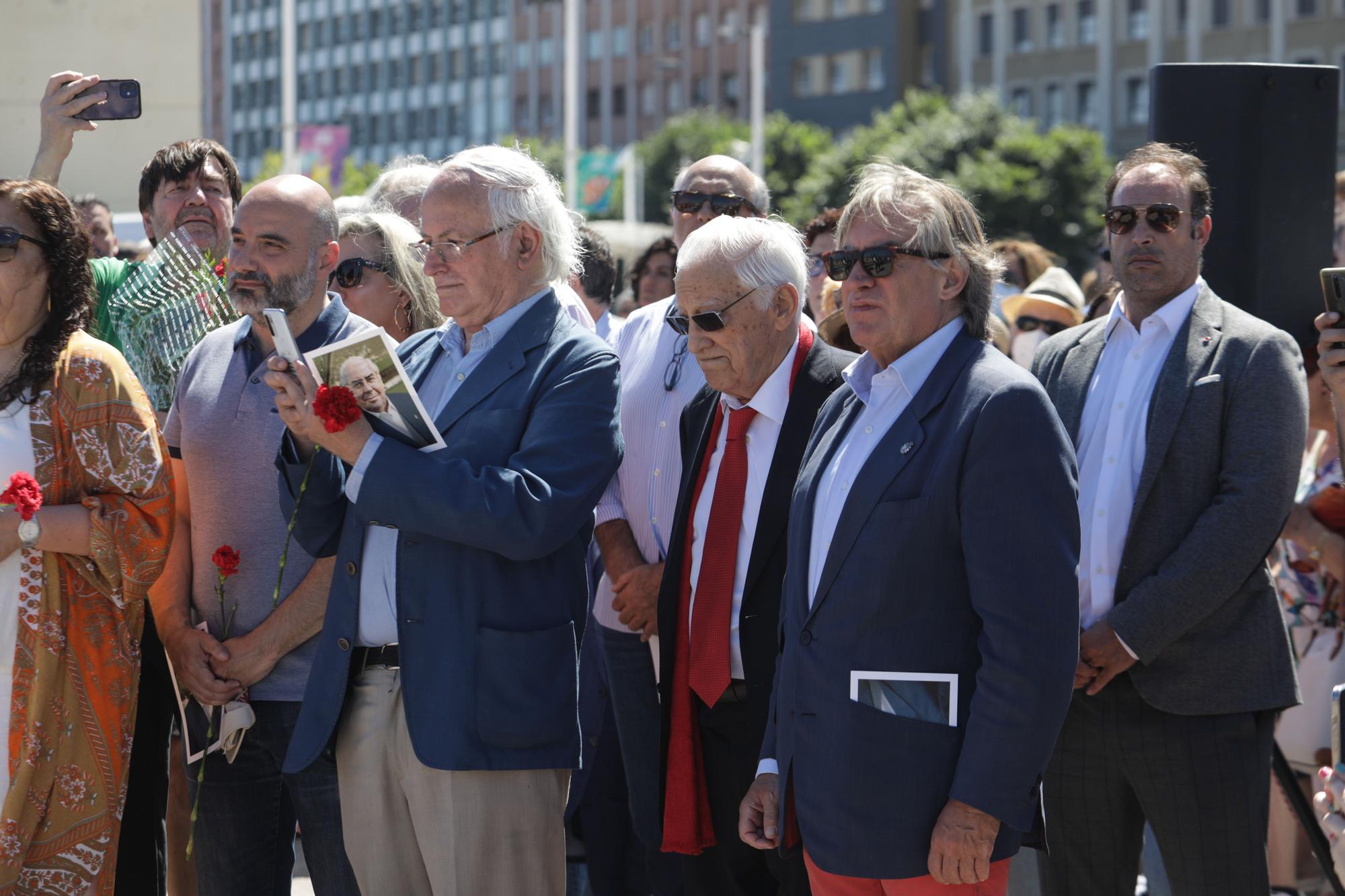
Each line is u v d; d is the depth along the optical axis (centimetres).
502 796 310
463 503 296
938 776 274
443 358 342
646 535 405
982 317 293
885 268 287
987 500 270
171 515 338
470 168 322
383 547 319
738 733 354
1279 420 347
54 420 329
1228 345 356
